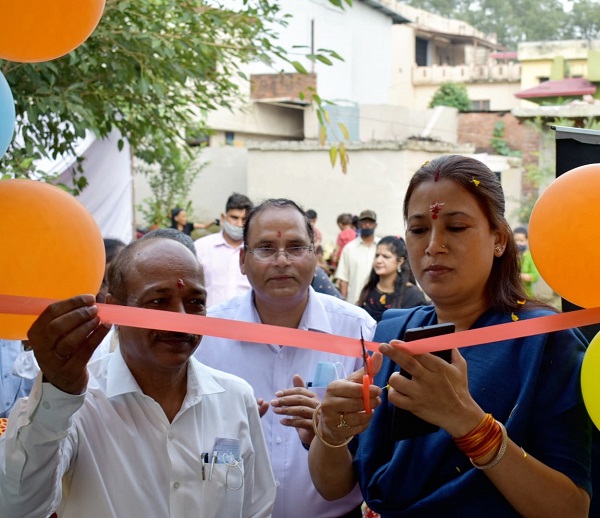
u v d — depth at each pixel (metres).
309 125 22.67
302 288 3.31
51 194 1.87
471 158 2.30
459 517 2.11
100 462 2.25
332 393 2.06
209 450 2.37
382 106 24.00
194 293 2.32
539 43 28.30
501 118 25.66
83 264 1.87
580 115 13.51
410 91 33.62
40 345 1.79
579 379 2.10
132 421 2.31
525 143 25.41
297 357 3.23
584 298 1.97
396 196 19.02
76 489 2.22
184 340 2.26
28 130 5.18
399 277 6.25
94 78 5.12
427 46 36.88
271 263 3.28
